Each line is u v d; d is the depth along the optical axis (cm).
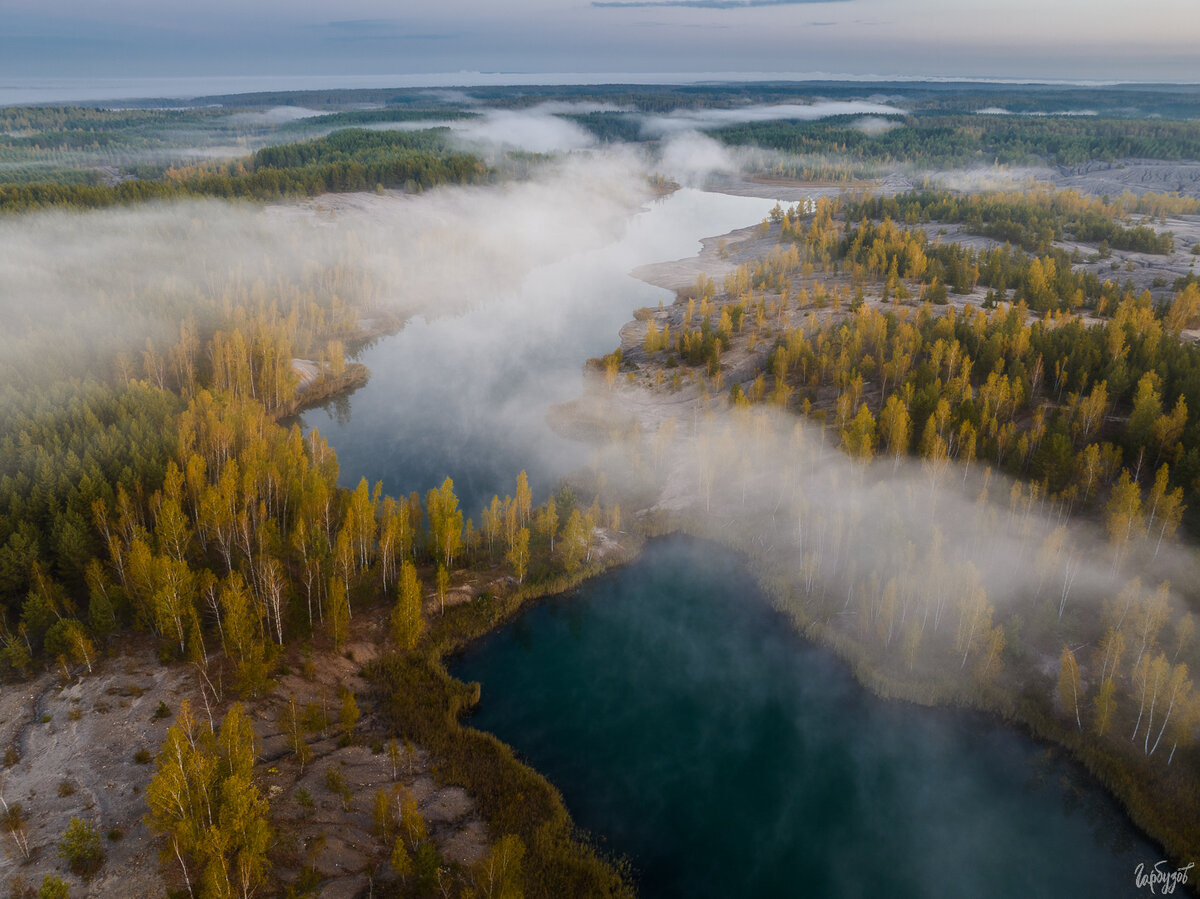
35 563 6600
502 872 4188
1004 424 9669
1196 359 10512
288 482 8538
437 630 7206
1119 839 5353
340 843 4684
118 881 4216
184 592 6166
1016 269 17738
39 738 5319
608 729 6328
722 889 4969
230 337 14050
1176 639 6494
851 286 18662
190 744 4375
